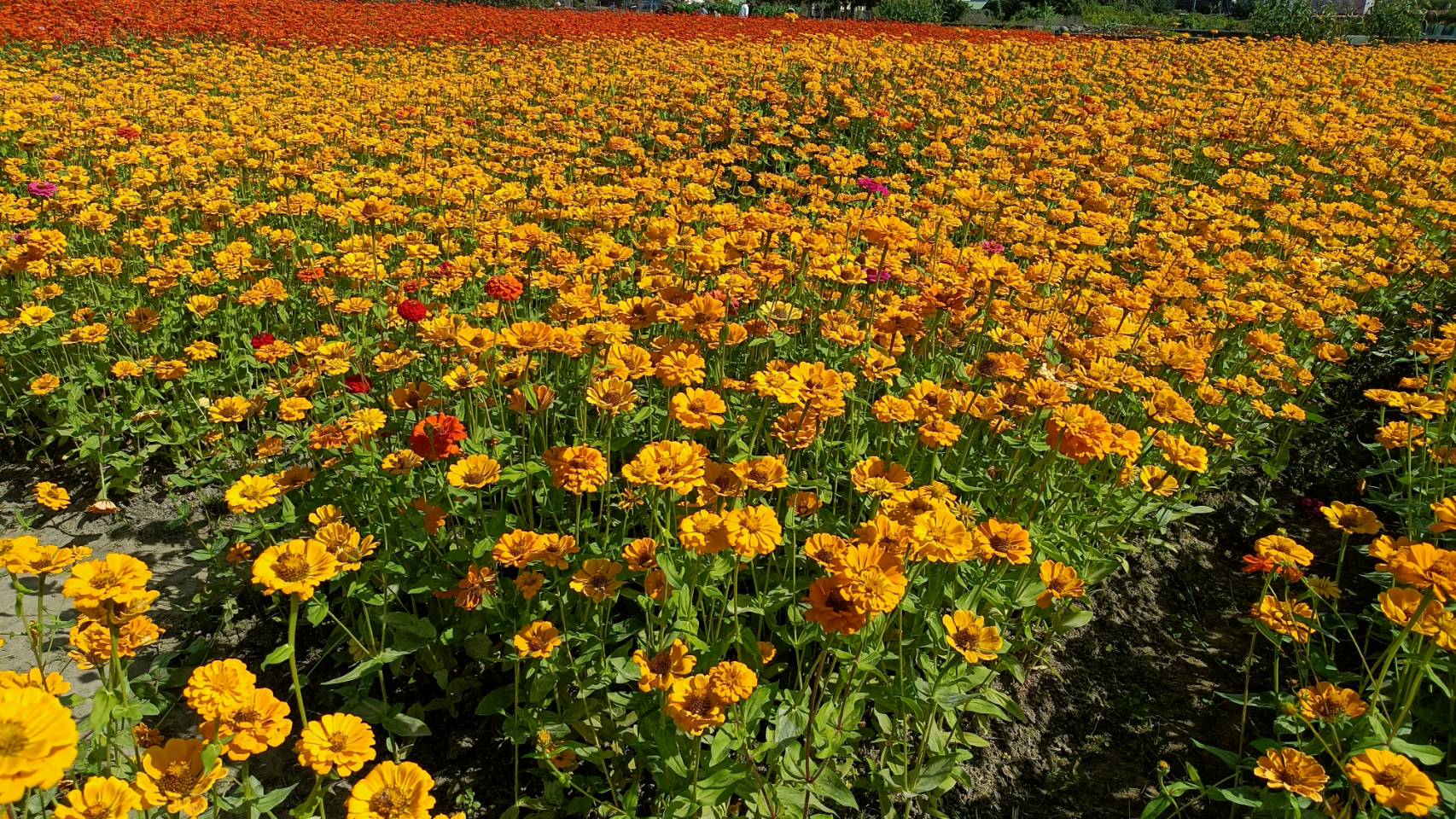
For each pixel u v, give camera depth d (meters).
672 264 4.73
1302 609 3.12
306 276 5.05
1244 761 3.01
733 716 2.57
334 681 2.96
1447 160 8.71
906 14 30.62
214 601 3.86
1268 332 5.84
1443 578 2.30
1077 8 34.28
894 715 3.04
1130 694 3.75
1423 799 2.11
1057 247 6.14
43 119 9.08
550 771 2.93
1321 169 8.80
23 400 4.84
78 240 6.25
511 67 14.80
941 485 3.04
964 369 4.34
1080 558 3.77
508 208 6.41
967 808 3.22
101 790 1.90
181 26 17.02
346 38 17.50
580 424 3.55
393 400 3.51
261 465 4.22
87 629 2.29
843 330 4.13
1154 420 4.48
